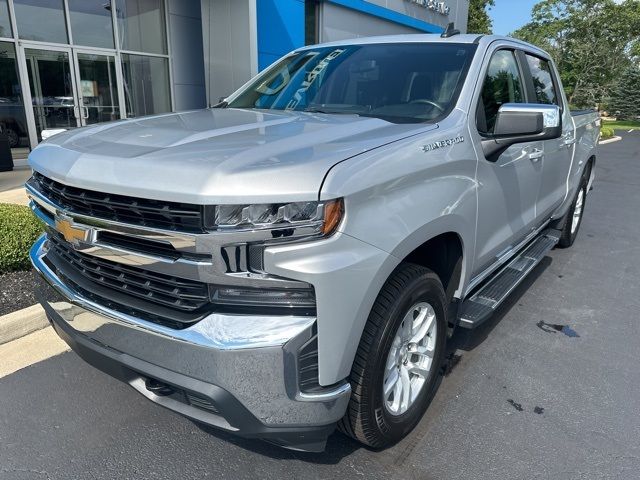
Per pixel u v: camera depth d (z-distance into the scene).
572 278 5.14
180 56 12.77
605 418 2.86
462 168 2.61
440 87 2.98
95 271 2.17
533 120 2.62
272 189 1.75
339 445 2.58
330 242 1.83
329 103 3.24
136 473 2.37
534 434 2.70
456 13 21.09
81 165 2.06
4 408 2.80
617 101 47.34
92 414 2.79
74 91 11.16
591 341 3.78
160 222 1.86
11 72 10.25
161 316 1.95
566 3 40.62
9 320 3.46
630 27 38.78
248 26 11.30
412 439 2.63
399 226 2.10
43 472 2.36
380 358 2.18
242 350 1.80
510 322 4.06
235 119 2.74
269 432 1.93
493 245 3.20
